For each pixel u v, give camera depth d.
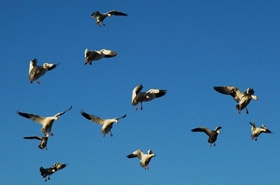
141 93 33.62
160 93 33.81
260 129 36.09
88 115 33.94
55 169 38.84
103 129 33.94
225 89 33.75
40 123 34.12
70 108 34.25
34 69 33.16
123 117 33.91
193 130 37.00
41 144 34.91
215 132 36.72
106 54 33.72
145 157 36.84
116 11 36.41
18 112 34.16
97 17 36.47
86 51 33.41
